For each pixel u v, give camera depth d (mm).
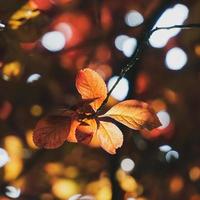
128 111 736
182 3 1439
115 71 1530
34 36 982
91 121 732
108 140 738
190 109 1651
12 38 981
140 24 1512
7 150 1587
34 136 724
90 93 734
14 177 1620
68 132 726
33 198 1654
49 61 1423
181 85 1635
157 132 1644
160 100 1637
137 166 1635
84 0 1448
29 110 1490
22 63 1154
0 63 1059
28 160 1622
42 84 1422
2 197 1606
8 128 1549
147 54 1593
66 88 1527
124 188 1644
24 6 969
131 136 1505
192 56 1608
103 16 1542
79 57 1555
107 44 1553
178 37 1574
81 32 1509
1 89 1352
